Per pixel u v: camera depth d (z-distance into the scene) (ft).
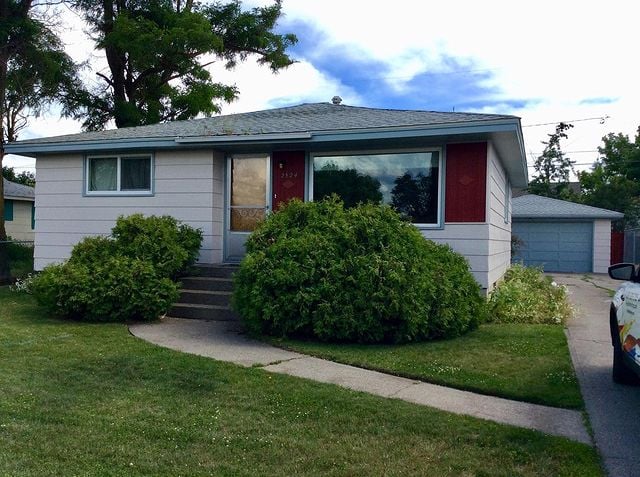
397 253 25.59
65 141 38.14
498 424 14.73
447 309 24.99
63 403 16.05
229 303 29.86
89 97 73.51
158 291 29.48
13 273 53.11
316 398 16.67
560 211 77.30
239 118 43.73
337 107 45.19
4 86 49.75
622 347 17.62
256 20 78.43
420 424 14.62
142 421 14.75
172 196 37.35
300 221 28.22
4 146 39.88
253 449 13.07
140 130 40.63
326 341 24.72
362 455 12.74
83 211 39.58
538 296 34.45
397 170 33.32
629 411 16.02
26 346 22.91
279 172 36.29
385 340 24.70
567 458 12.59
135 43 67.62
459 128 29.40
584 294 47.57
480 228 31.27
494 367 20.18
